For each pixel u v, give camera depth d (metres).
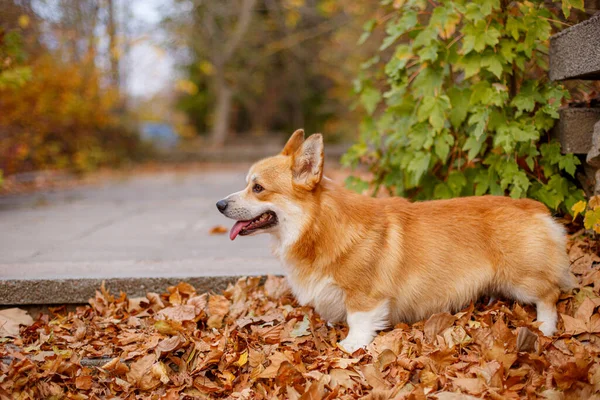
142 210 7.73
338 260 3.16
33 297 3.77
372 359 2.98
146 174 14.22
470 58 4.00
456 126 4.26
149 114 19.53
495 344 2.82
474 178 4.34
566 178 4.09
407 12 4.41
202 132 25.39
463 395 2.53
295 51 20.92
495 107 4.05
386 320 3.26
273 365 2.89
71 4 13.67
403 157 4.50
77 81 12.78
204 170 15.59
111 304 3.71
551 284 3.17
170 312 3.53
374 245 3.17
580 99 4.16
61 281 3.79
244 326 3.38
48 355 3.06
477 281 3.22
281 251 3.34
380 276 3.19
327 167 14.30
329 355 3.04
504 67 3.98
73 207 8.06
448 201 3.44
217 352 3.00
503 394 2.56
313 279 3.24
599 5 3.98
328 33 20.03
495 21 4.00
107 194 9.73
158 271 4.05
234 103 24.61
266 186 3.28
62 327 3.46
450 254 3.23
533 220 3.23
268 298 3.78
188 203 8.47
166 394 2.81
